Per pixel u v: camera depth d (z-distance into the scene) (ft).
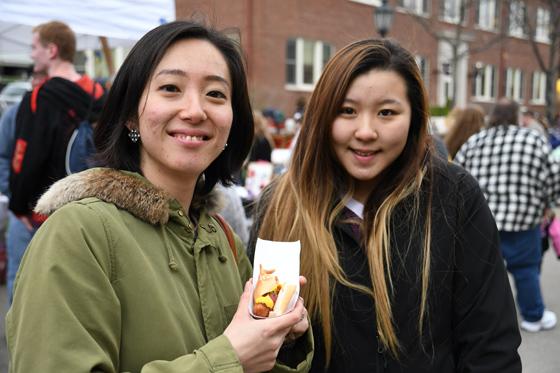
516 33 75.05
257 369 3.67
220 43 4.17
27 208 9.59
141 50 3.89
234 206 9.46
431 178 5.43
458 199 5.33
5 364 10.94
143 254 3.64
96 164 4.08
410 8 51.98
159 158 3.92
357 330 5.18
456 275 5.22
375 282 5.12
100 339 3.28
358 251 5.41
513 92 77.71
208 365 3.41
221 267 4.38
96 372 3.17
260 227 6.08
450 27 62.44
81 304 3.22
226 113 4.08
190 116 3.82
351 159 5.39
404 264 5.17
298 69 49.62
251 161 18.62
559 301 16.28
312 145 5.56
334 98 5.24
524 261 13.48
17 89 51.83
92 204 3.59
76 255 3.30
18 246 11.48
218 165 4.75
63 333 3.11
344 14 51.90
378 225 5.31
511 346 5.01
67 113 9.46
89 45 16.98
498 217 13.07
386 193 5.49
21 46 16.93
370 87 5.15
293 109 48.93
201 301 3.97
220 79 4.03
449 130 17.01
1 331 12.46
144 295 3.51
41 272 3.22
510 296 5.24
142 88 3.87
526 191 12.82
